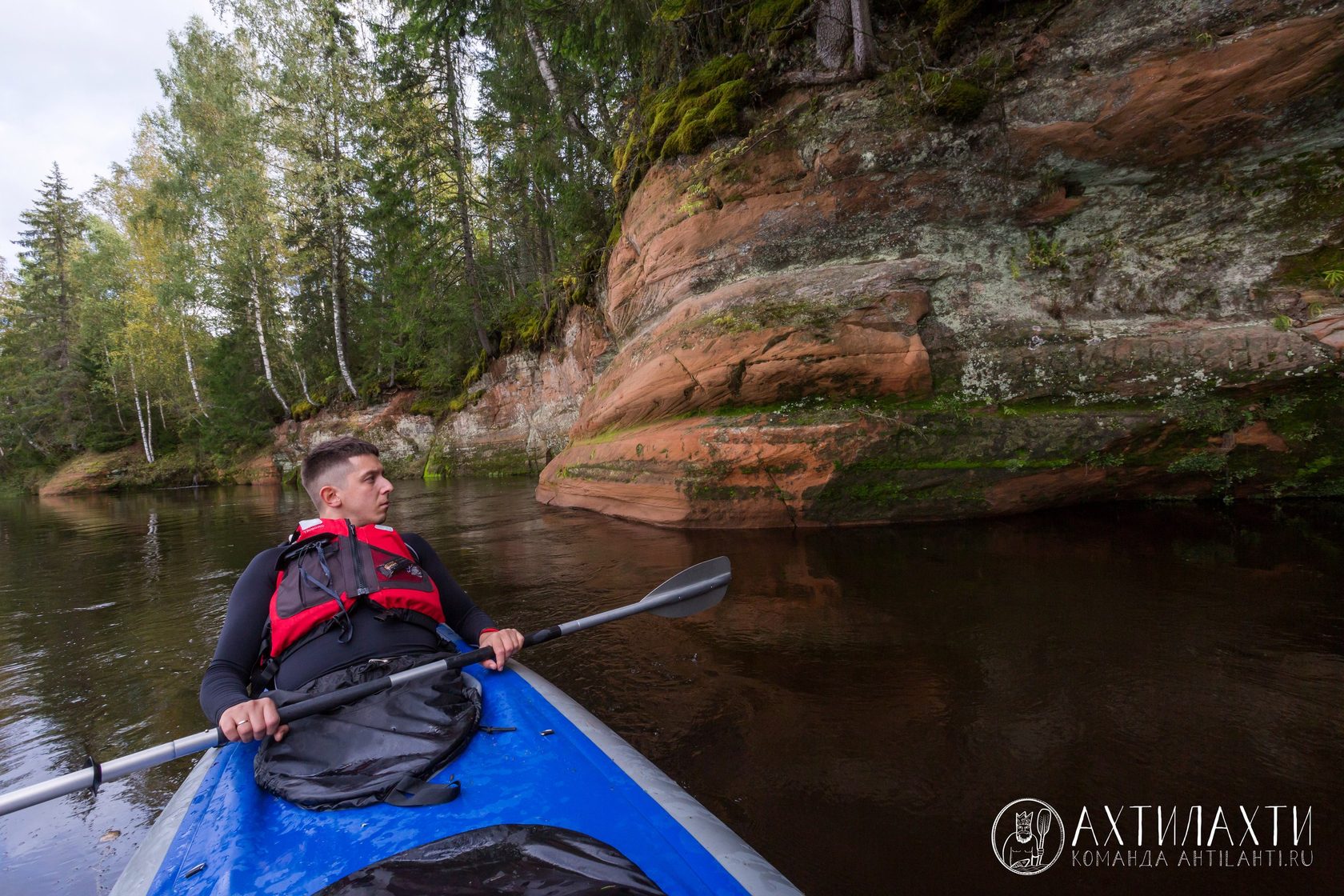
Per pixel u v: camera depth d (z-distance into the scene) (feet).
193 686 9.41
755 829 5.30
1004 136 16.78
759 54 20.30
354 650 5.38
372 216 46.98
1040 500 16.05
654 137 22.61
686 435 18.38
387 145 47.37
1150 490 16.11
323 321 68.54
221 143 55.93
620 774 4.35
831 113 18.20
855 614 9.99
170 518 35.09
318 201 54.24
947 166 17.40
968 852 4.93
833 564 12.86
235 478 67.82
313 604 5.39
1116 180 16.46
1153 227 16.34
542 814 3.83
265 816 4.02
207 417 70.33
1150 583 10.32
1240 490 15.61
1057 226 17.24
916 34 17.98
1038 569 11.52
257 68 54.65
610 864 3.35
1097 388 15.81
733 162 19.69
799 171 18.75
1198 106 14.89
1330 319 14.19
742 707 7.35
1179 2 14.74
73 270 87.15
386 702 4.91
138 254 77.20
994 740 6.34
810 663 8.37
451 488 38.22
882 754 6.25
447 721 4.78
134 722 8.27
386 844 3.58
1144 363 15.46
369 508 6.36
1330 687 6.82
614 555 15.33
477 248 55.26
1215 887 4.45
